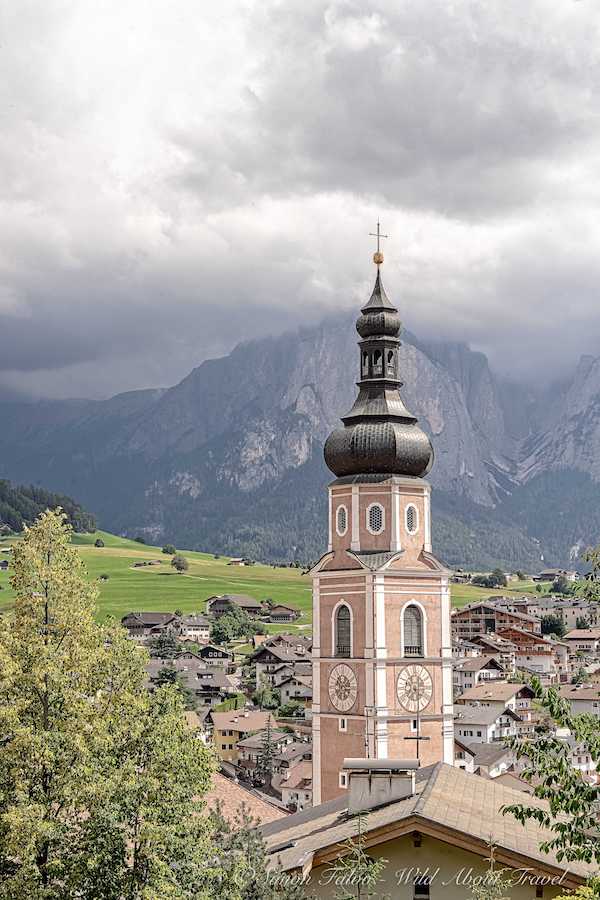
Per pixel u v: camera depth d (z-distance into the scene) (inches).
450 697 4498.0
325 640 4522.6
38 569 2738.7
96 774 2369.6
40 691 2536.9
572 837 1569.9
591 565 1765.5
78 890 2262.6
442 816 2062.0
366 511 4505.4
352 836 2047.2
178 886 2199.8
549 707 1615.4
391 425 4547.2
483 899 1849.2
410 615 4468.5
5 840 2326.5
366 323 4626.0
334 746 4456.2
